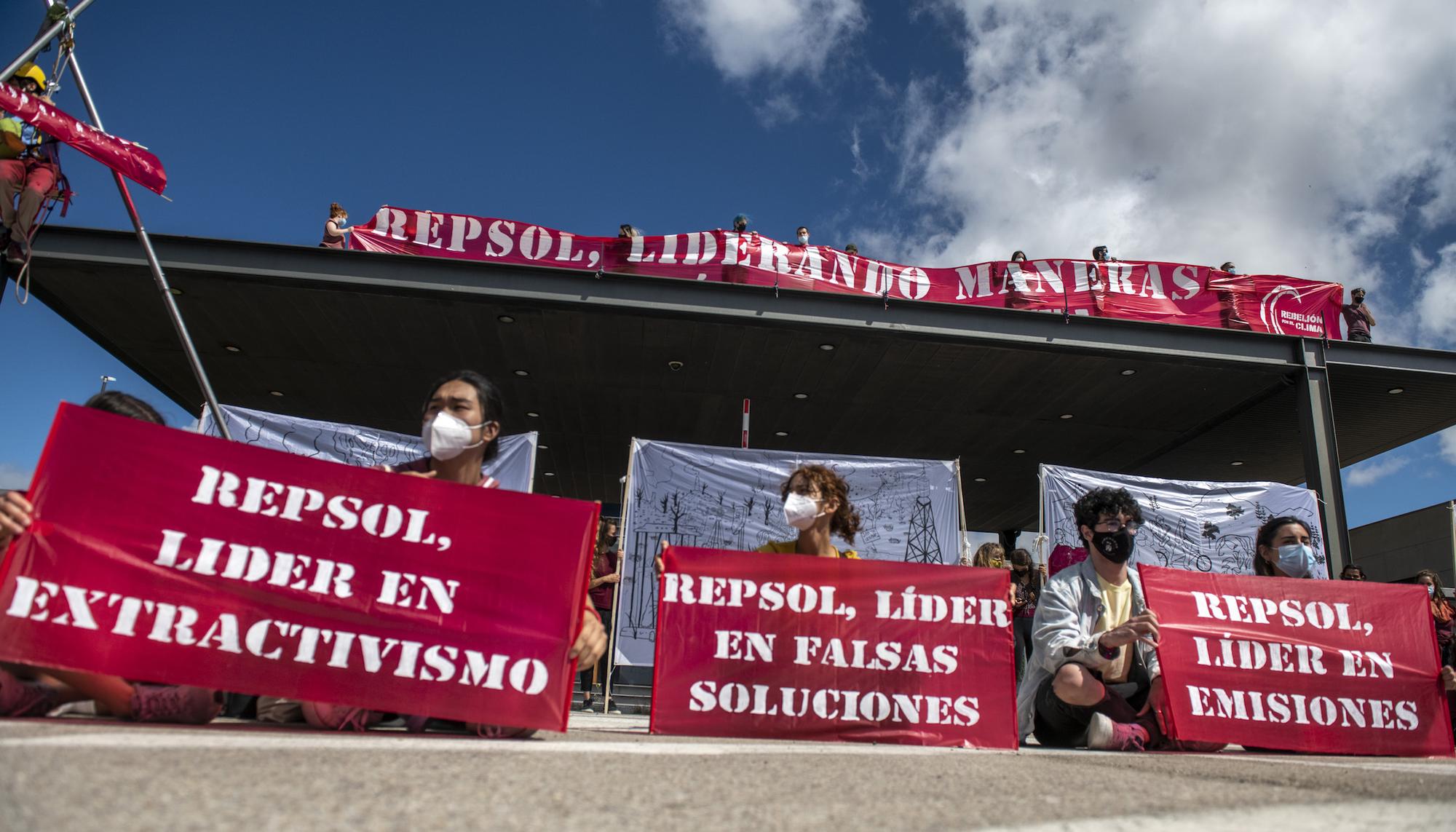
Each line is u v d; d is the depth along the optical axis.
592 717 6.99
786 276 11.80
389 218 11.30
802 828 1.01
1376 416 14.48
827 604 3.51
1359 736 3.52
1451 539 13.59
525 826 0.95
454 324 12.18
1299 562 4.35
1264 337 12.24
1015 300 12.06
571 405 15.36
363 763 1.34
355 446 8.42
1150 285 12.38
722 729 3.31
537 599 2.45
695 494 8.77
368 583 2.36
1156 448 16.27
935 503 8.94
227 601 2.24
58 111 4.37
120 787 0.97
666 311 11.36
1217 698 3.47
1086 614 3.70
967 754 2.46
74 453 2.19
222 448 2.34
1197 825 1.10
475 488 2.51
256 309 11.84
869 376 13.41
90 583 2.13
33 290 11.22
